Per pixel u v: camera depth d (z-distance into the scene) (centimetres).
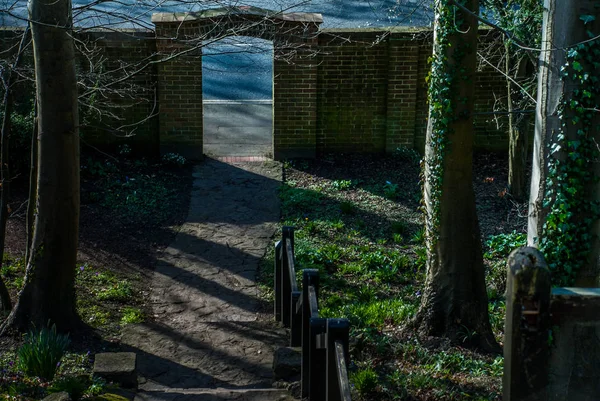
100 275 1098
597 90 577
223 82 1919
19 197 1323
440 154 854
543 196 605
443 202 870
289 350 823
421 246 1233
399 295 1077
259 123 1720
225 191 1420
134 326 945
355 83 1529
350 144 1572
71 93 835
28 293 866
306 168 1520
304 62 1489
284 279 955
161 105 1505
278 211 1353
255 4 1742
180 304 1048
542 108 593
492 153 1576
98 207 1334
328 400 575
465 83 828
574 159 588
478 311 889
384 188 1438
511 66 1322
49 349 740
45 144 837
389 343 861
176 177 1467
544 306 332
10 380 706
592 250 611
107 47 1476
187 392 722
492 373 795
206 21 1435
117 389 713
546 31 580
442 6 802
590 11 561
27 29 850
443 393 719
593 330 343
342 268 1151
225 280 1126
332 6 2133
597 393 354
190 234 1267
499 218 1345
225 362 858
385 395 711
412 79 1519
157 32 1441
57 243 859
